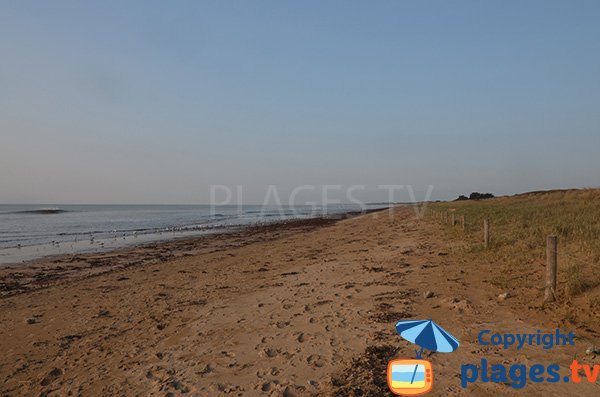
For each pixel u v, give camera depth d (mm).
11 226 47844
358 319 7363
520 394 4340
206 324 8141
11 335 8656
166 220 63500
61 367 6695
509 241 13117
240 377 5410
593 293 6922
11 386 6102
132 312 9930
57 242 28859
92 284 14242
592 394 4266
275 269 14828
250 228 43969
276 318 8023
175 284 13297
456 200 96625
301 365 5570
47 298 12266
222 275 14477
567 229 13500
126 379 5805
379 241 21312
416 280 10062
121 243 28875
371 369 5164
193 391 5141
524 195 58438
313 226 44938
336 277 11688
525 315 6668
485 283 8875
